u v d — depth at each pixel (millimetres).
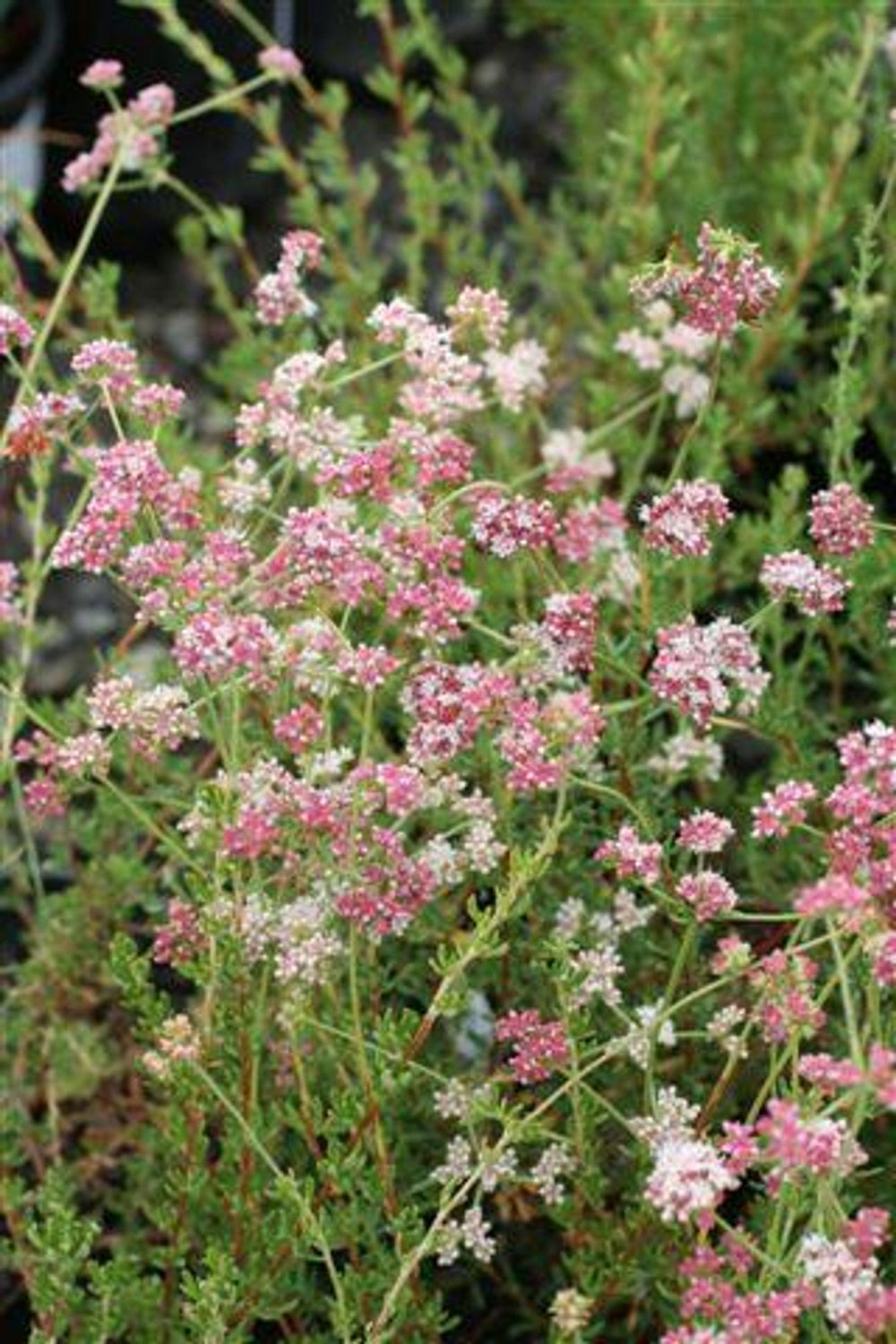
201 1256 839
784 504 924
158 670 926
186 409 1300
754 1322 663
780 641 907
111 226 1403
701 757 867
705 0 1132
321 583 727
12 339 779
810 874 873
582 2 1264
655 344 942
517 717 713
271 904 741
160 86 925
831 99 1065
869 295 1130
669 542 743
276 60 954
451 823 835
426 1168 841
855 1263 657
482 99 1523
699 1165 659
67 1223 768
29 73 1276
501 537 736
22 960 1021
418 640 842
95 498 730
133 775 914
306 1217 714
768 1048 842
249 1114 766
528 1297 882
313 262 827
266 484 801
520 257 1215
